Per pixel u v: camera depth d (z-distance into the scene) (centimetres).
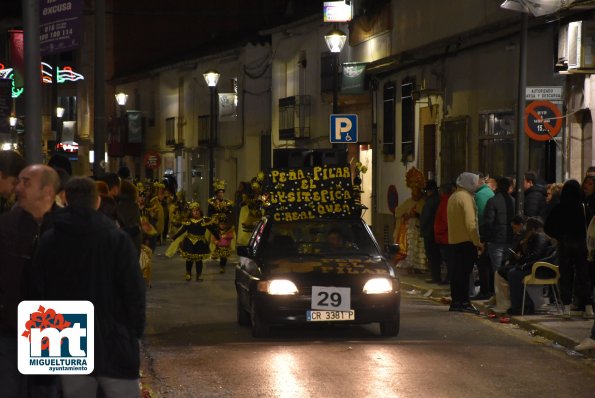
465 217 1767
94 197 718
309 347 1403
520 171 1955
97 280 707
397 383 1147
